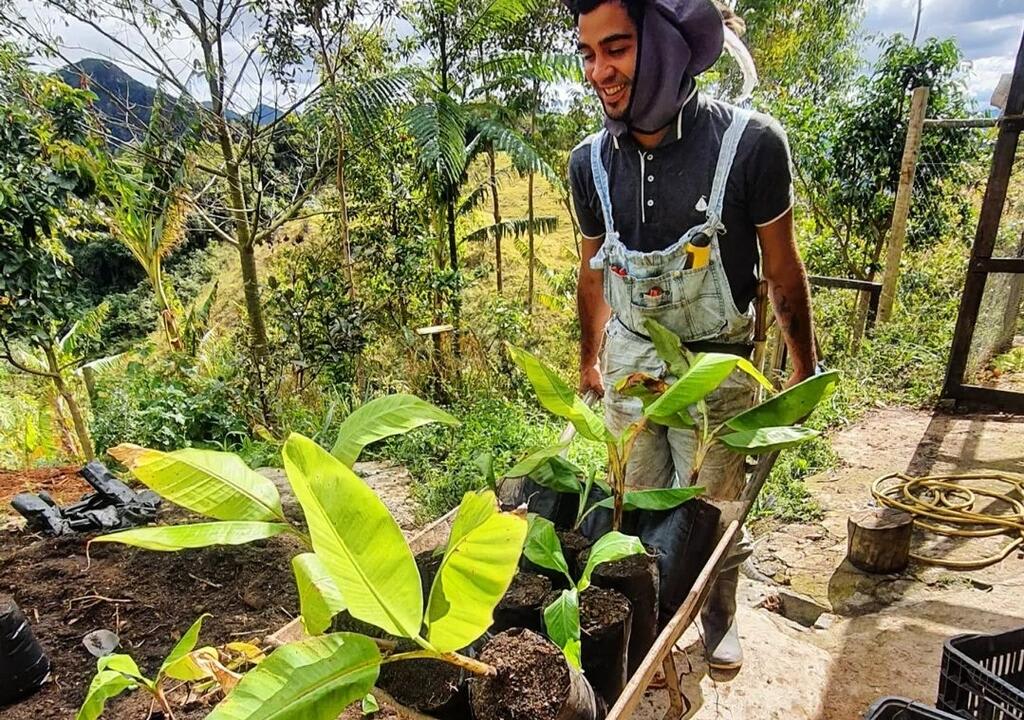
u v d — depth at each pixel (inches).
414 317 255.1
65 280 243.0
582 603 45.1
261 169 265.4
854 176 234.8
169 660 44.4
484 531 30.6
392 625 30.8
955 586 101.2
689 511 53.5
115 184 259.8
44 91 228.2
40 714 79.0
